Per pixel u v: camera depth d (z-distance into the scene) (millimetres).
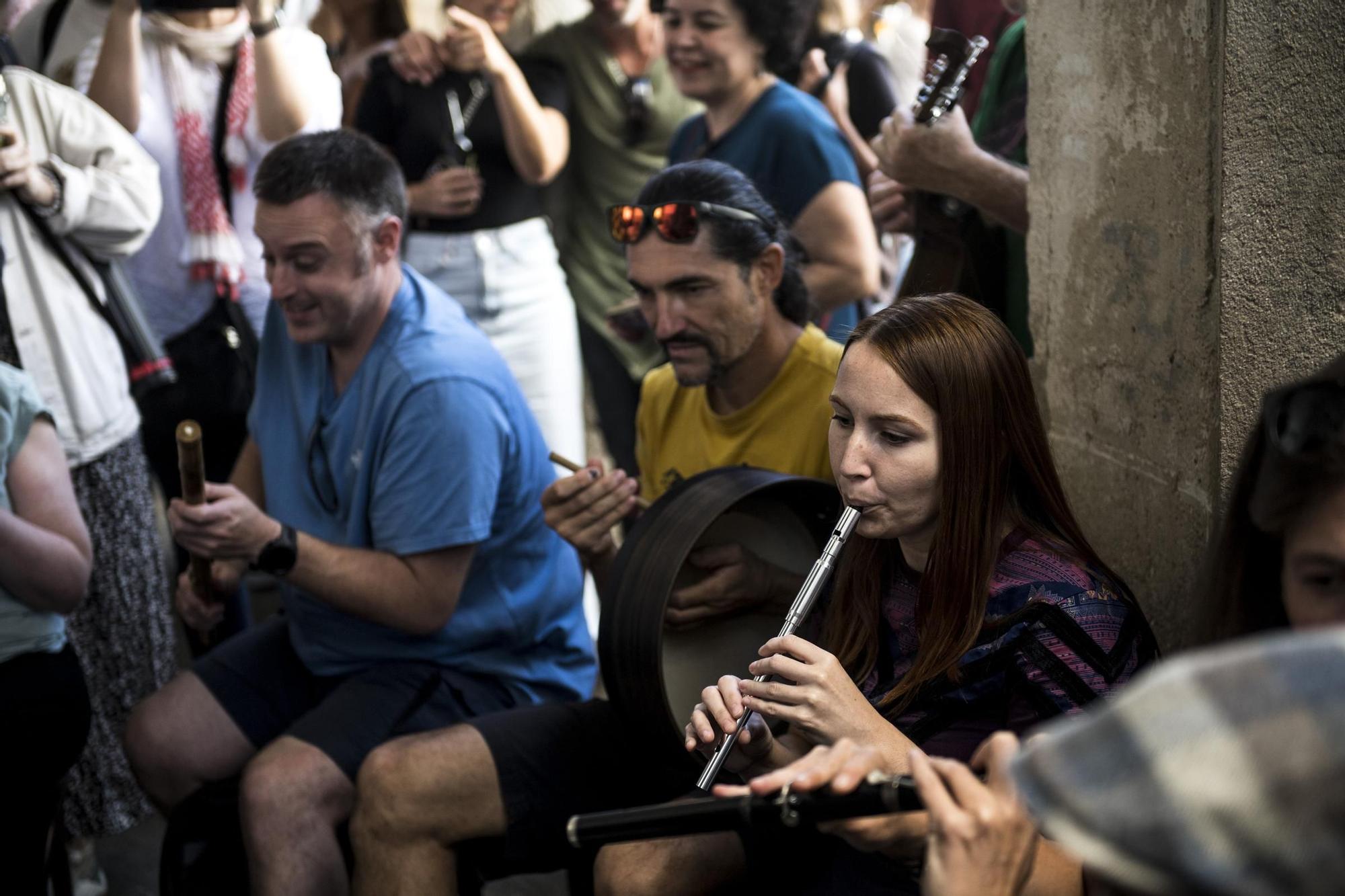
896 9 4512
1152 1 1991
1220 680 699
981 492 1687
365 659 2561
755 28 3340
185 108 3656
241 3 3705
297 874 2316
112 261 3229
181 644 4102
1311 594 1144
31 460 2477
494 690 2547
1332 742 655
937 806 1122
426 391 2463
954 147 2574
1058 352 2357
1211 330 1895
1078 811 706
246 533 2361
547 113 4090
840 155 3328
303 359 2662
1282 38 1741
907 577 1807
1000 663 1669
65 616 2760
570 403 4234
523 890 2992
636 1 4125
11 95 3170
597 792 2271
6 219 3016
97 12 3963
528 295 4102
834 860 1812
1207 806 662
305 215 2469
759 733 1730
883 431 1694
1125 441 2148
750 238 2305
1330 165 1718
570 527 2342
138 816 3199
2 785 2381
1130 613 1678
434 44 4043
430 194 3926
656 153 4223
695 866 1962
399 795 2184
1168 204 1982
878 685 1805
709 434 2479
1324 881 639
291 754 2377
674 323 2332
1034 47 2369
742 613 2146
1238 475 1256
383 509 2469
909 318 1711
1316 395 1139
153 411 3707
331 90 3930
